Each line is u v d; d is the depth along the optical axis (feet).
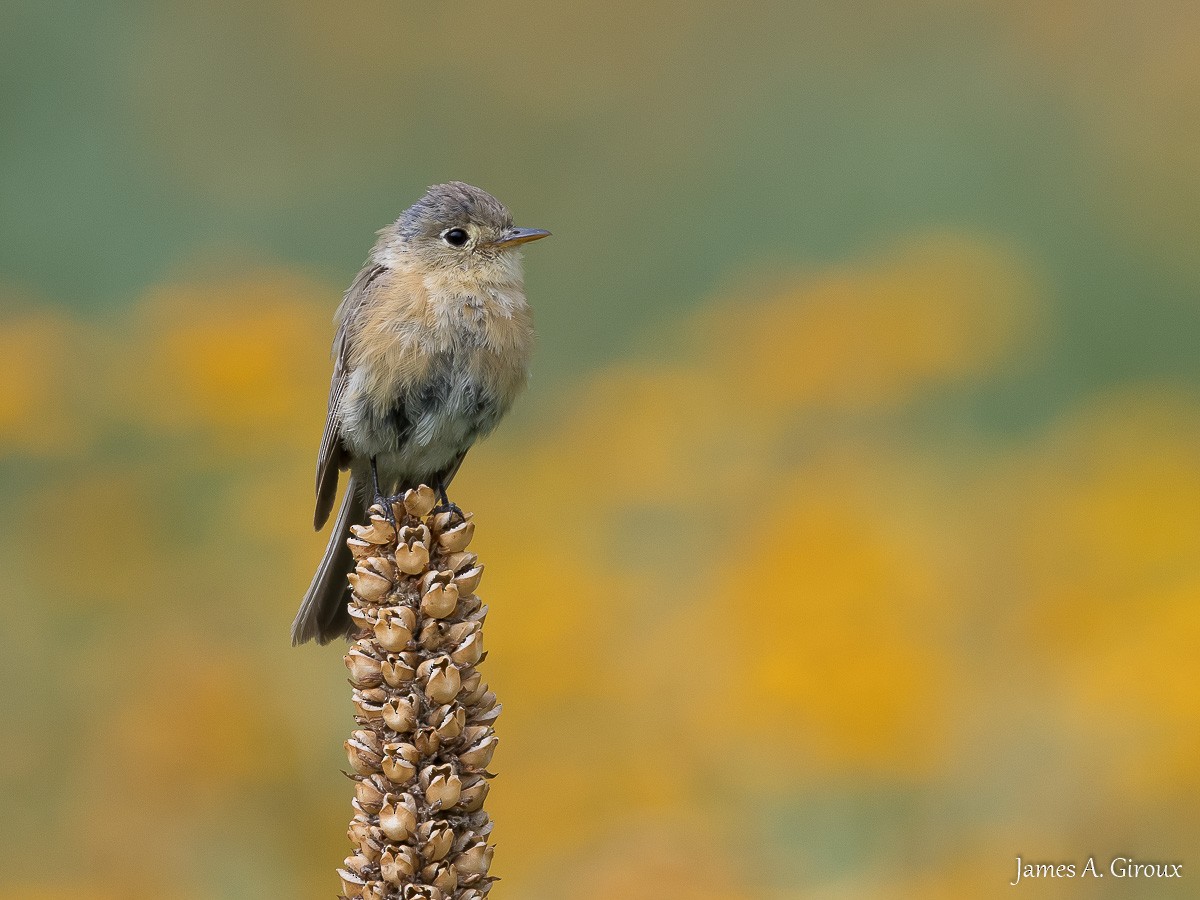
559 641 38.27
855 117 70.64
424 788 19.76
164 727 34.86
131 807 34.37
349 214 66.44
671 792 34.22
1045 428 51.98
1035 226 63.26
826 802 33.99
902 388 50.80
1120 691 34.01
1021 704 35.63
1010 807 33.68
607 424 49.11
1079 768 33.58
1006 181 65.82
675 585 43.16
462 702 20.26
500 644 38.50
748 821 33.78
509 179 70.79
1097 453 47.01
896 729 34.09
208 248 60.95
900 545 41.55
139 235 61.31
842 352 50.98
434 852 19.56
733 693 35.60
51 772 36.81
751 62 74.33
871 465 47.78
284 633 39.63
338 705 37.35
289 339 46.88
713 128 72.23
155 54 66.64
